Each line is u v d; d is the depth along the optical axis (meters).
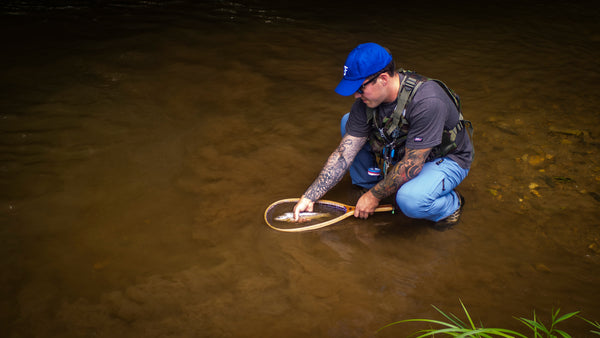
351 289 2.29
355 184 3.17
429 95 2.26
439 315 2.14
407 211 2.61
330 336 2.01
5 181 2.98
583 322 2.11
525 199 3.01
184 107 4.12
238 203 2.92
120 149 3.42
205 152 3.47
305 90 4.61
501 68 5.47
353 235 2.69
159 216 2.76
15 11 6.28
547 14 8.09
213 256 2.47
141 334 1.99
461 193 3.07
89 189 2.96
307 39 6.10
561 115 4.23
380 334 2.03
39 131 3.57
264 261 2.46
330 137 3.78
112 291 2.21
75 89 4.29
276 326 2.06
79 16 6.26
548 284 2.34
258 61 5.25
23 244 2.48
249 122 3.94
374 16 7.42
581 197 3.03
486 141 3.73
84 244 2.51
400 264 2.47
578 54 6.07
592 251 2.57
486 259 2.52
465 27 7.16
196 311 2.12
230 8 7.16
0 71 4.53
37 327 2.00
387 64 2.21
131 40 5.54
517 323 2.10
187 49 5.42
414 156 2.38
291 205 2.88
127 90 4.34
